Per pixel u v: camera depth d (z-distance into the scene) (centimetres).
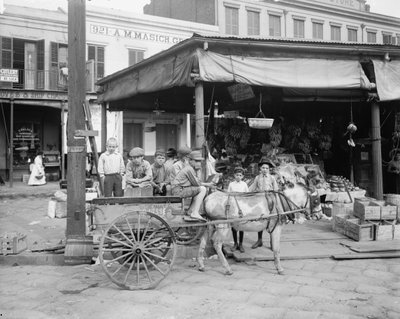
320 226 994
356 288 586
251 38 857
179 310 510
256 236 897
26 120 2228
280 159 1237
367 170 1391
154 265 594
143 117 2533
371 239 833
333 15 3155
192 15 2955
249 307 516
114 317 489
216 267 697
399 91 997
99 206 625
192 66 844
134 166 829
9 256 725
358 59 977
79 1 749
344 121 1419
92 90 2222
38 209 1312
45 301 542
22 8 2211
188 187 658
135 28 2506
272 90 1206
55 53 2283
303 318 483
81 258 712
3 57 2159
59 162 2198
